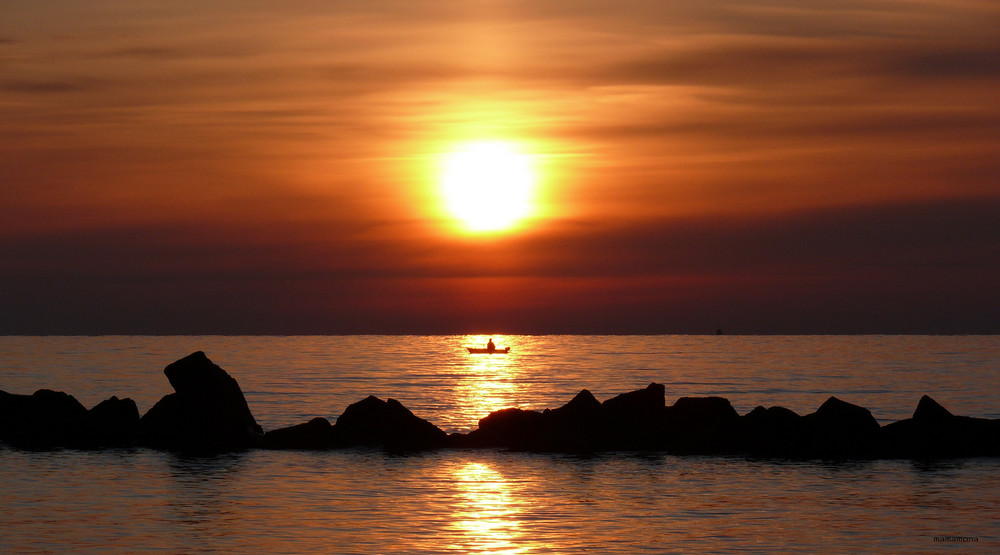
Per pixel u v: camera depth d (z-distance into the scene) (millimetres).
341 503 43188
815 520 39750
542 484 48375
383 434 62406
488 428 62906
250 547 35094
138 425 63719
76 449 60594
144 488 46500
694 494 45656
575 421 62312
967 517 40156
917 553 34531
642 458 57750
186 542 35719
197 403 62938
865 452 58438
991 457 57438
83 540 35844
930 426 59062
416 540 36281
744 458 57500
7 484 47406
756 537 36875
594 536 37031
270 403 100562
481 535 37156
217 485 47562
